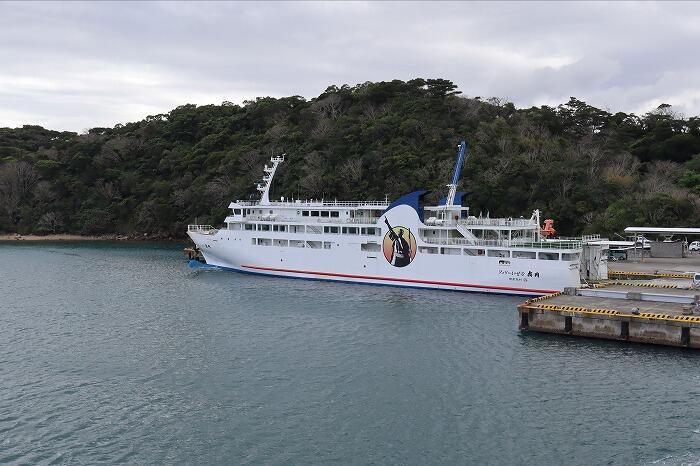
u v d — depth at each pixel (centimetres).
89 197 14825
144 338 4300
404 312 5034
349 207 6650
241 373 3509
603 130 14050
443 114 14100
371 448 2594
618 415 2872
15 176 14725
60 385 3325
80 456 2523
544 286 5431
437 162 12069
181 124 16400
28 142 17712
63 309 5375
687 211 9256
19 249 11450
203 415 2927
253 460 2497
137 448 2597
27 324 4775
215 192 13300
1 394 3188
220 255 7456
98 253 10638
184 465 2459
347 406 3023
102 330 4550
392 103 14838
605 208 10025
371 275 6375
